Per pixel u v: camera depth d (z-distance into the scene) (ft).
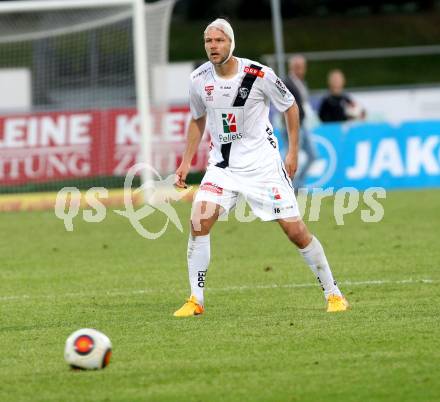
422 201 241.14
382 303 116.88
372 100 298.15
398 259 154.51
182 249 174.70
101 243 186.09
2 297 130.62
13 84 313.53
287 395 78.54
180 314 112.16
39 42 290.35
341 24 543.39
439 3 563.48
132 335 102.37
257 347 94.68
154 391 80.48
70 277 147.13
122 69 282.36
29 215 239.71
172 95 342.44
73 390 81.41
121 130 266.16
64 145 265.34
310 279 138.10
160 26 274.57
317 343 95.61
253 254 166.20
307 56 428.97
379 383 81.20
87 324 109.60
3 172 263.70
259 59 495.41
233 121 108.68
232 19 552.82
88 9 285.84
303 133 250.78
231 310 115.24
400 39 526.98
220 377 84.23
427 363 86.89
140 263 159.43
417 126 274.16
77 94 286.87
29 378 85.56
